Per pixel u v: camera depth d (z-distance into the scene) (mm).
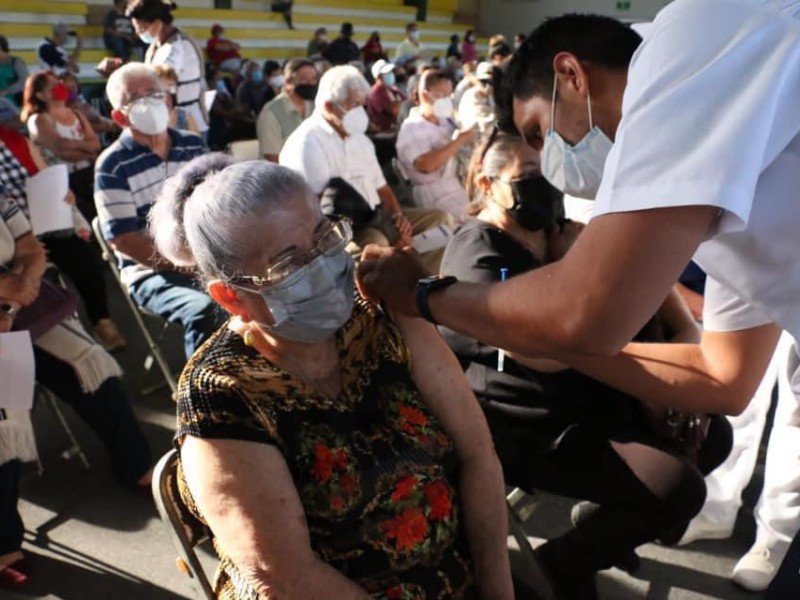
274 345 1261
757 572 2145
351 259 1268
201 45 12742
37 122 4352
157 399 3238
